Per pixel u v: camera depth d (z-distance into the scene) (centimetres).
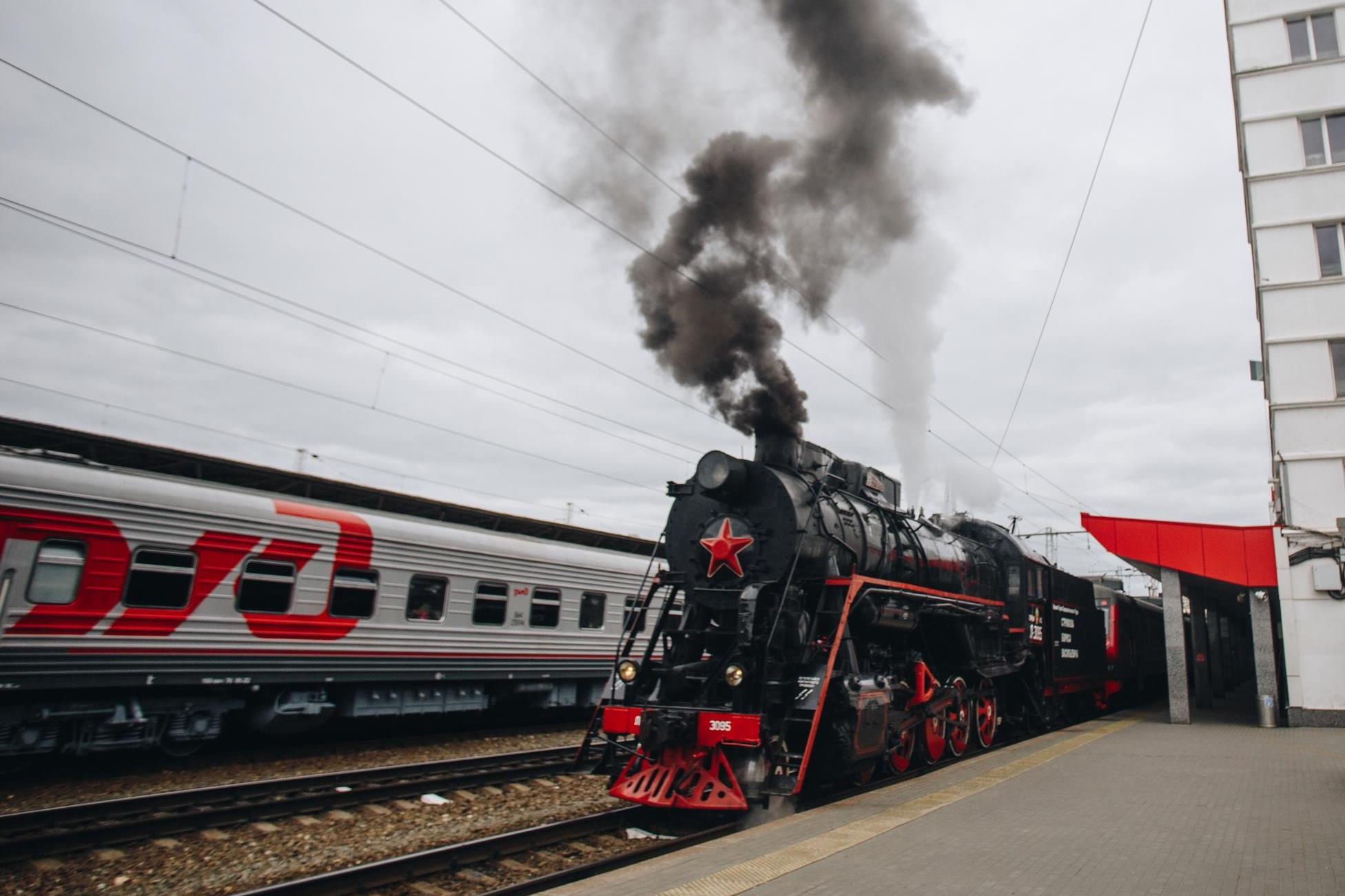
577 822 748
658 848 677
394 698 1321
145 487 1031
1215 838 683
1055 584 1700
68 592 959
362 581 1255
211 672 1073
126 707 1034
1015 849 637
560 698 1616
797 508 933
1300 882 556
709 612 962
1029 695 1535
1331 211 1814
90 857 675
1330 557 1677
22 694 949
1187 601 3198
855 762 873
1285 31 1925
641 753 829
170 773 1052
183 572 1059
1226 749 1302
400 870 615
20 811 846
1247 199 1956
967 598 1272
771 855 607
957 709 1219
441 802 893
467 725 1670
